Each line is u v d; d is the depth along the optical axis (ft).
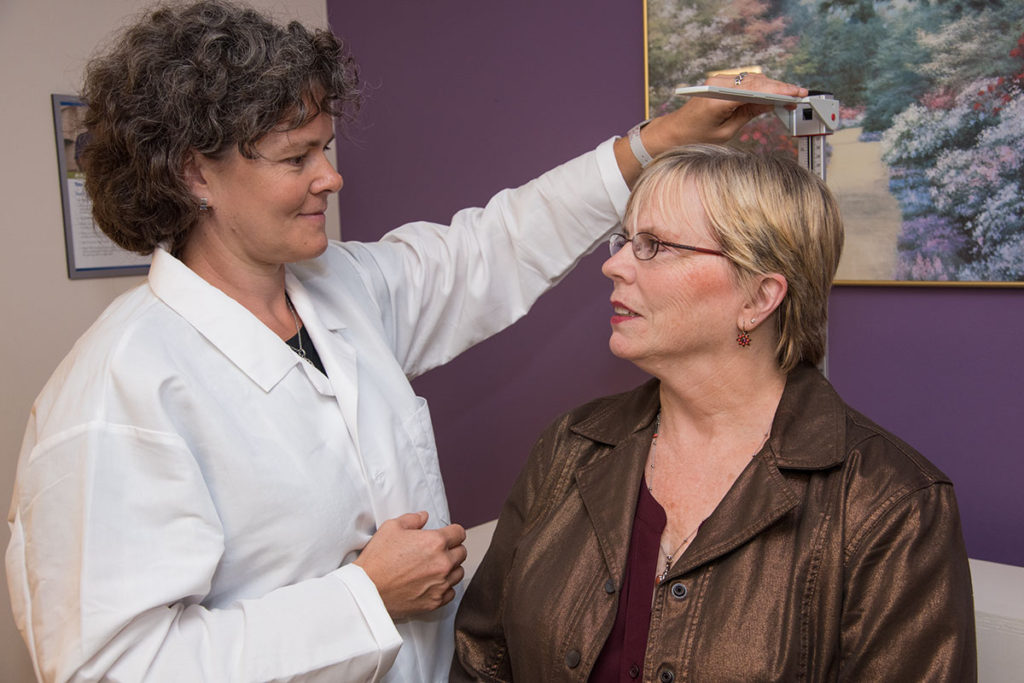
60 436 3.15
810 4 5.48
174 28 3.25
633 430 3.84
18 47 6.89
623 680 3.35
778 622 3.05
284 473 3.44
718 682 3.05
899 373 5.56
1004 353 5.12
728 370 3.49
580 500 3.84
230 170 3.34
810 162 4.30
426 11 7.65
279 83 3.15
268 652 3.18
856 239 5.53
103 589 3.03
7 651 7.16
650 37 6.23
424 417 4.12
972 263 5.08
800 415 3.41
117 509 3.10
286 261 3.61
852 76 5.38
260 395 3.50
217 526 3.24
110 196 3.46
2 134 6.86
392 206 8.26
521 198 4.84
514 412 7.58
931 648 2.95
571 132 6.93
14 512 3.50
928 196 5.19
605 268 3.58
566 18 6.79
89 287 7.47
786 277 3.37
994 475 5.25
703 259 3.36
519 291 4.94
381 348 4.12
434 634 4.15
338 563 3.65
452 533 3.72
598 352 6.95
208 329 3.44
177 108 3.17
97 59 3.44
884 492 3.10
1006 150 4.85
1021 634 4.21
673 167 3.47
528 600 3.66
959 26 4.92
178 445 3.16
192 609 3.27
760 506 3.23
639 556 3.51
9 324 7.02
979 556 5.38
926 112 5.11
